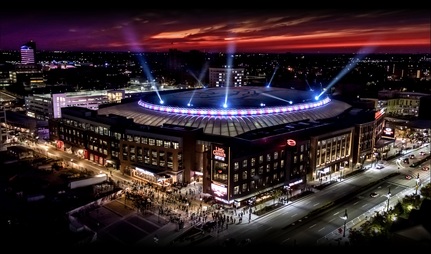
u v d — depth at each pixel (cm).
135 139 16725
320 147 16238
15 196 14125
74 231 10881
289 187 15000
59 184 15312
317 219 12231
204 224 11825
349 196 14138
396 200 13762
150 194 14275
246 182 13562
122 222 12038
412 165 18038
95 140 19000
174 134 15800
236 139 15075
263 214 12625
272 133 15738
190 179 15788
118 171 17588
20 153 19462
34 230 10944
